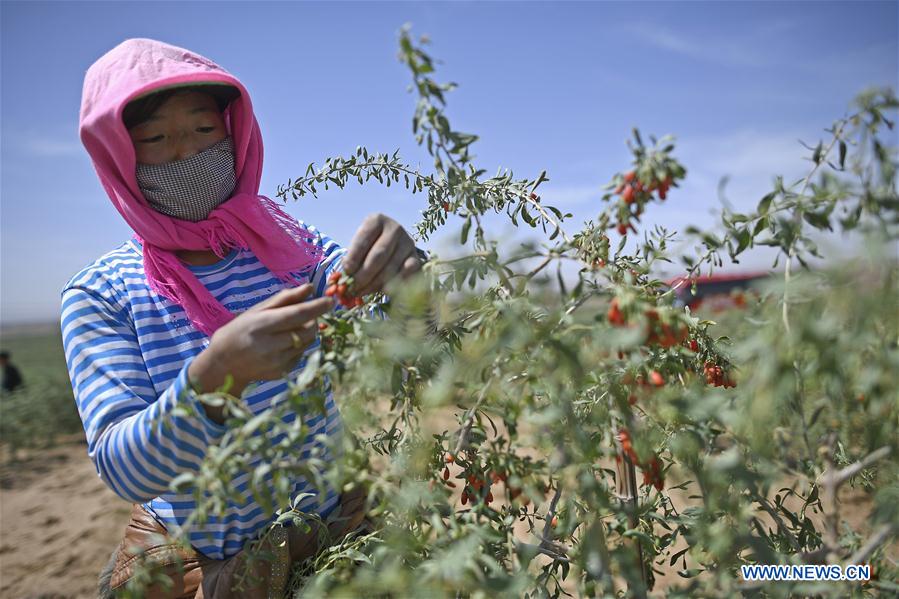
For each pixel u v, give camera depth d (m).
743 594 0.93
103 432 1.18
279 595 1.23
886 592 1.02
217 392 0.86
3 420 9.42
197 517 0.83
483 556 0.81
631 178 0.89
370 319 0.98
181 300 1.40
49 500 6.29
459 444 0.94
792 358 0.67
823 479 0.84
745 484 0.76
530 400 0.81
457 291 0.93
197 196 1.48
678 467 1.06
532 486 0.90
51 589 4.17
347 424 0.94
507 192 1.22
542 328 0.82
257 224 1.51
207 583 1.27
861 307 0.66
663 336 0.85
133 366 1.31
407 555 0.89
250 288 1.50
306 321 0.95
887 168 0.72
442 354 1.05
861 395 0.75
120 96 1.33
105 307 1.37
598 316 0.84
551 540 1.09
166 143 1.43
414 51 0.91
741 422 0.73
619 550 0.87
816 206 0.75
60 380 13.01
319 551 1.28
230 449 0.80
